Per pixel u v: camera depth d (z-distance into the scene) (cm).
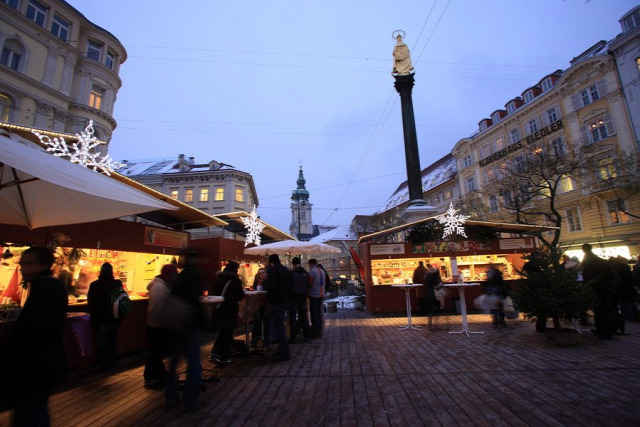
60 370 241
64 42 1978
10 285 563
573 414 346
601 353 580
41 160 319
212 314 583
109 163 607
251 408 393
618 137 2205
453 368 525
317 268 886
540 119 2802
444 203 4028
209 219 985
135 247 765
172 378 404
